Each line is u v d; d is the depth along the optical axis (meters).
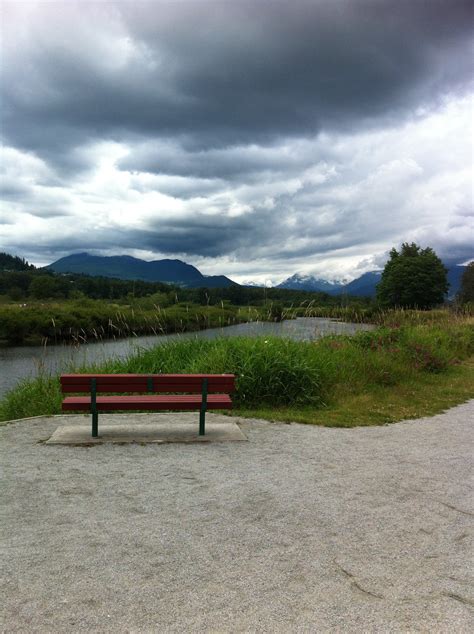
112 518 4.07
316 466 5.61
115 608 2.83
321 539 3.76
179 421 7.73
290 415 8.23
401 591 3.07
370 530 3.94
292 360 9.50
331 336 13.12
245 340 10.42
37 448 6.16
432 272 78.69
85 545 3.58
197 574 3.21
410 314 20.42
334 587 3.09
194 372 9.62
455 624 2.73
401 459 5.97
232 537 3.75
